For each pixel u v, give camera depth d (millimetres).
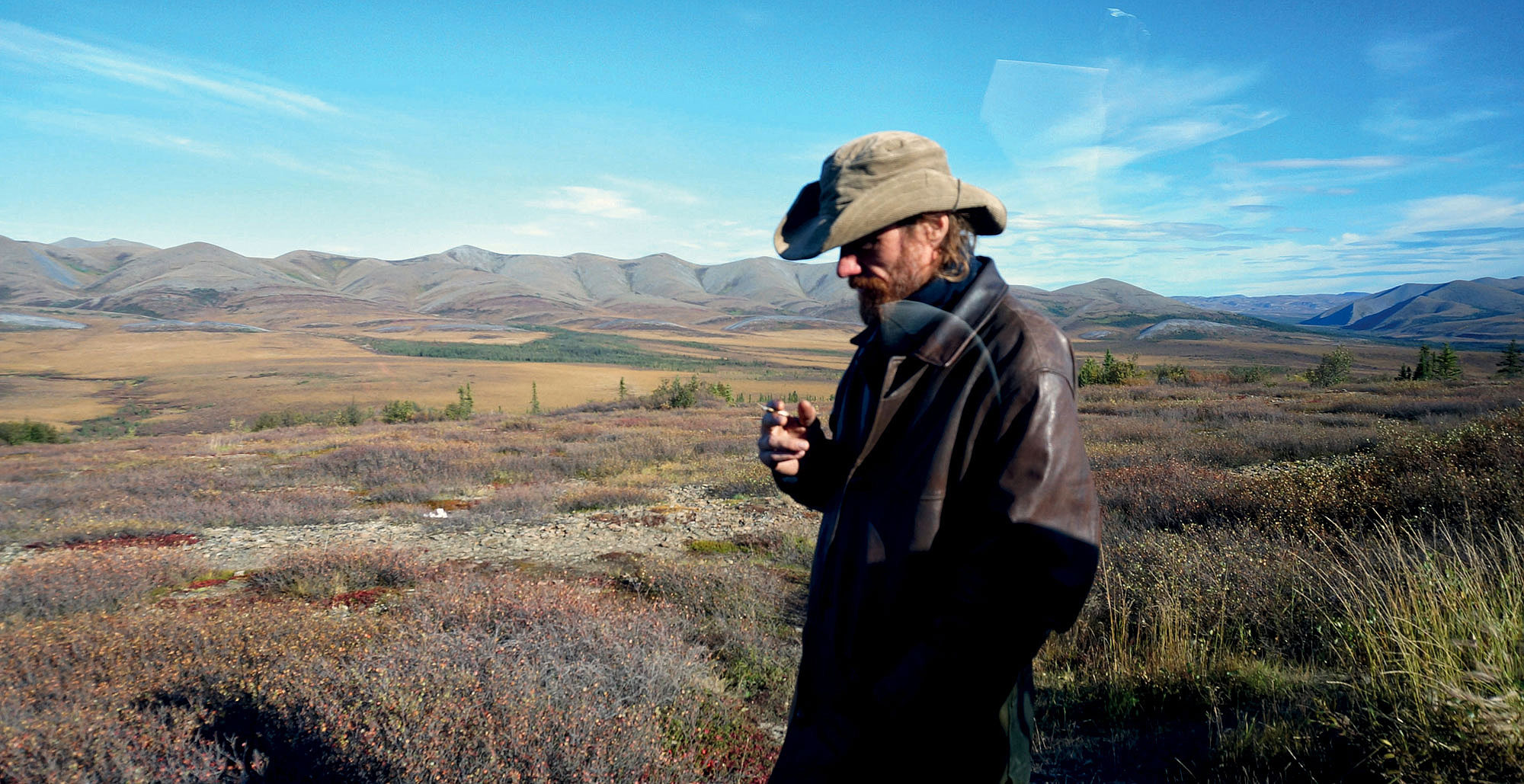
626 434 21750
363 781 2834
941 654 829
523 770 2852
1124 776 2949
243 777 3031
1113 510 8133
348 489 13898
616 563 7973
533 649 4023
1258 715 3230
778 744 3650
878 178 882
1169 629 4223
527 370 118562
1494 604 2793
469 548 8984
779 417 1113
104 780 3031
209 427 79000
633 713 3334
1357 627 3396
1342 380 31281
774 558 7918
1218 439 13930
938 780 874
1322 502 6797
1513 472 6367
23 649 4320
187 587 7344
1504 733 2143
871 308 964
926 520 892
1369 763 2447
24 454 23359
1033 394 850
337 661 3986
